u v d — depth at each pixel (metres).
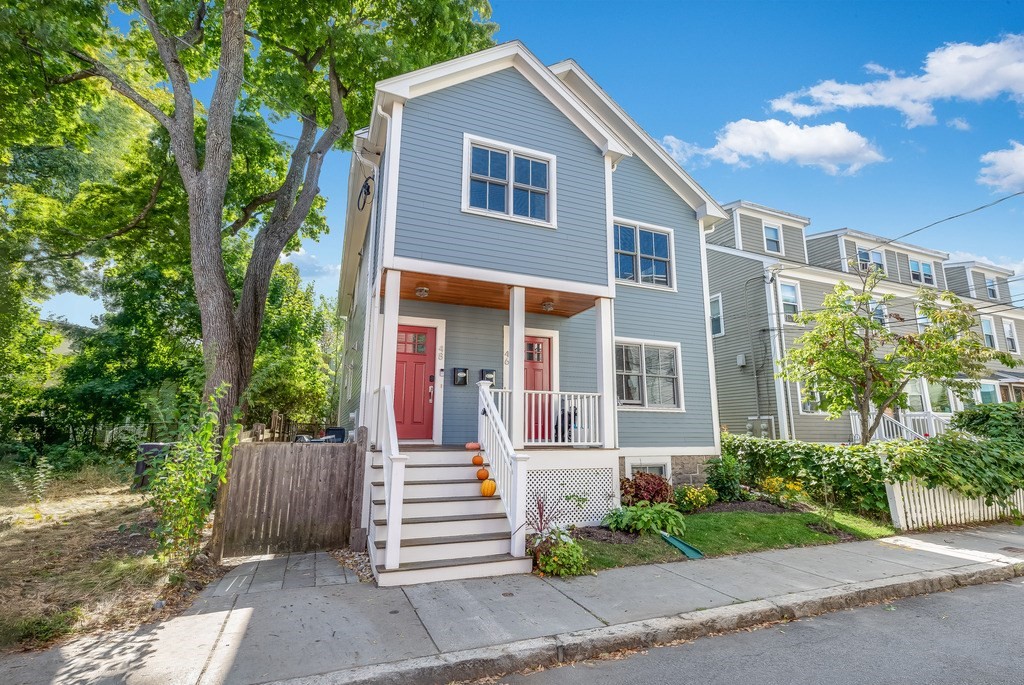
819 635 4.00
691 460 10.29
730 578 5.23
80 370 14.79
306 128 13.10
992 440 9.23
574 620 4.02
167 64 10.23
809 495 9.09
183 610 4.15
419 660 3.29
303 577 5.11
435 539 5.43
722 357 16.70
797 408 14.49
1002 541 7.08
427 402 8.68
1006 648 3.71
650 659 3.57
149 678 3.00
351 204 11.76
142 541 5.72
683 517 7.30
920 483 7.93
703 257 11.51
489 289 8.01
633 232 10.82
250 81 13.76
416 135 7.40
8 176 12.92
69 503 8.02
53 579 4.49
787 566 5.71
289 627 3.81
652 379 10.45
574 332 9.91
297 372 19.36
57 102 11.66
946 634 4.02
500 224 7.71
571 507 7.34
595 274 8.28
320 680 3.03
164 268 15.16
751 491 10.27
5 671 3.06
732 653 3.66
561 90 8.50
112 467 10.66
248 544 5.89
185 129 9.93
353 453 6.46
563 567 5.27
